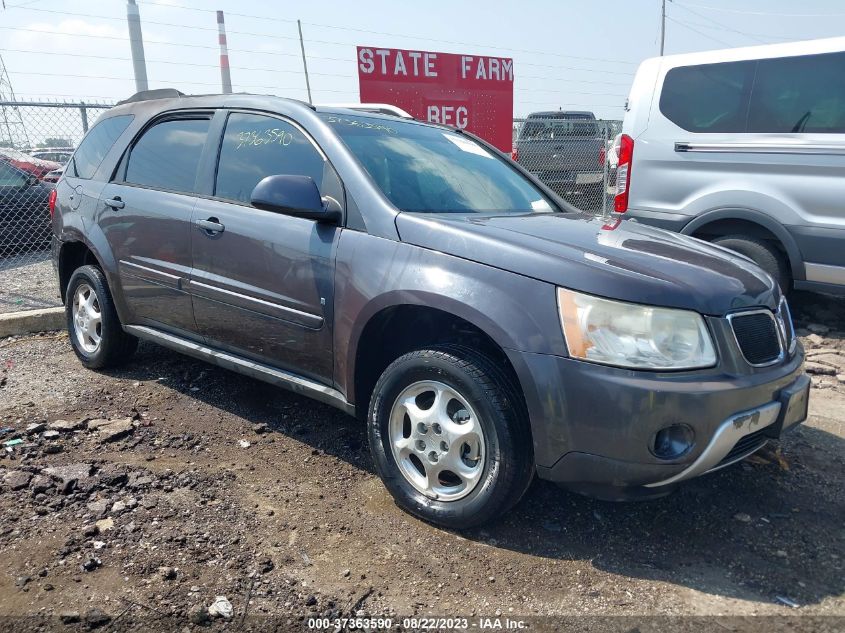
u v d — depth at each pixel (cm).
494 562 277
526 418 278
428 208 337
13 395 432
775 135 576
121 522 292
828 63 555
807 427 414
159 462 350
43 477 321
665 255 305
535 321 268
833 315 654
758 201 583
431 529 298
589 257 283
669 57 639
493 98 1220
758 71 586
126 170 446
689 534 300
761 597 259
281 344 352
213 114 406
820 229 558
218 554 274
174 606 244
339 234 325
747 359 276
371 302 306
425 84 1129
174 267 397
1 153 910
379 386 311
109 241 438
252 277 356
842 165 544
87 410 412
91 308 475
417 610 248
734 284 287
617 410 255
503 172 425
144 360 498
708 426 256
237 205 371
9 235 922
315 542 286
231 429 392
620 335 260
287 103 377
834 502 329
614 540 294
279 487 330
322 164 348
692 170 618
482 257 286
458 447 289
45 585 251
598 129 1132
